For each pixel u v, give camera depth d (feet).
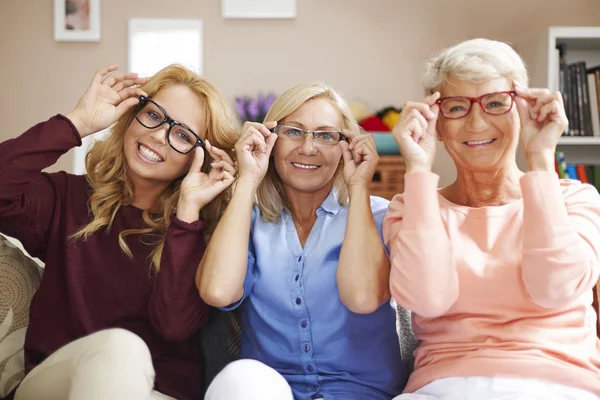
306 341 4.86
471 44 4.61
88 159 5.59
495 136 4.56
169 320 4.86
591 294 4.48
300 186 5.11
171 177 5.42
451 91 4.59
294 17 13.24
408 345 5.42
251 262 5.06
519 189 4.73
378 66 13.32
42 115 13.28
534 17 13.25
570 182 4.65
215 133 5.47
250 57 13.24
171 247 4.89
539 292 4.12
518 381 4.04
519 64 4.56
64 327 5.06
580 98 11.49
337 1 13.26
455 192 4.92
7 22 13.21
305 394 4.80
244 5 13.17
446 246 4.37
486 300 4.34
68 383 3.89
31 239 5.21
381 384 4.89
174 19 13.17
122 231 5.29
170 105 5.36
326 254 4.97
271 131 5.21
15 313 5.16
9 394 4.97
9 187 4.79
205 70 13.25
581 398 3.95
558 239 4.11
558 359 4.12
